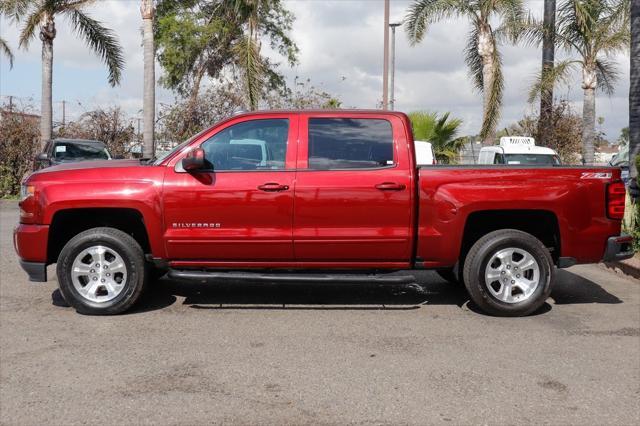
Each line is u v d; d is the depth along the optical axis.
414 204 6.14
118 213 6.55
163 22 27.81
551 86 19.67
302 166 6.19
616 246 6.26
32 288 7.46
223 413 3.98
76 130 23.31
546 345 5.38
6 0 20.67
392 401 4.18
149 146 19.94
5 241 11.38
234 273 6.21
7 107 22.05
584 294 7.35
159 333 5.68
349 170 6.16
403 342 5.44
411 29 21.02
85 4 20.97
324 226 6.12
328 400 4.19
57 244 6.57
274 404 4.12
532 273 6.29
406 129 6.28
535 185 6.16
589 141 20.23
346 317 6.26
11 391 4.33
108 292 6.25
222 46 28.72
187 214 6.14
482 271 6.19
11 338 5.51
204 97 23.80
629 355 5.13
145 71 19.88
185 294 7.22
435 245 6.18
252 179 6.13
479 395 4.29
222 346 5.31
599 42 19.48
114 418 3.90
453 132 25.25
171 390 4.35
